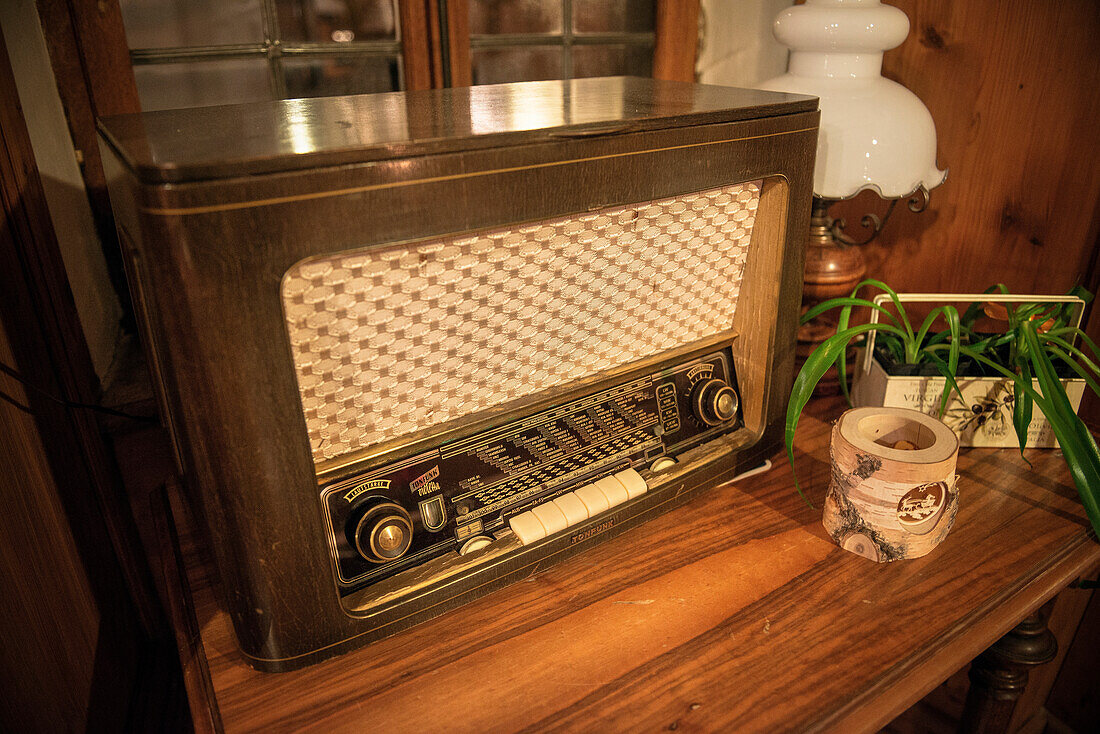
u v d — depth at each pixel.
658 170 0.63
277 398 0.52
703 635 0.64
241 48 0.94
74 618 0.91
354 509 0.61
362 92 1.03
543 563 0.71
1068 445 0.73
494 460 0.67
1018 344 0.84
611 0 1.13
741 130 0.67
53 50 0.85
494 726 0.56
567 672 0.61
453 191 0.54
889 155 0.86
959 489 0.82
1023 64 0.97
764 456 0.85
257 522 0.55
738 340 0.81
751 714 0.57
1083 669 1.17
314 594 0.59
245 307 0.49
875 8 0.87
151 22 0.89
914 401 0.87
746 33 1.23
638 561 0.73
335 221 0.50
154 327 0.53
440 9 1.00
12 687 0.87
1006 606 0.67
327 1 0.97
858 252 1.01
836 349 0.79
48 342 0.81
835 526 0.74
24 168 0.76
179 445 0.59
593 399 0.72
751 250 0.77
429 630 0.66
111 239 0.96
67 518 0.87
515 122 0.59
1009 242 1.05
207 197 0.46
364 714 0.58
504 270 0.60
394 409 0.61
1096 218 0.96
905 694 0.59
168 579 0.72
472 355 0.63
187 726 1.02
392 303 0.56
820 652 0.62
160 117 0.65
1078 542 0.75
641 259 0.68
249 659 0.61
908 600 0.68
